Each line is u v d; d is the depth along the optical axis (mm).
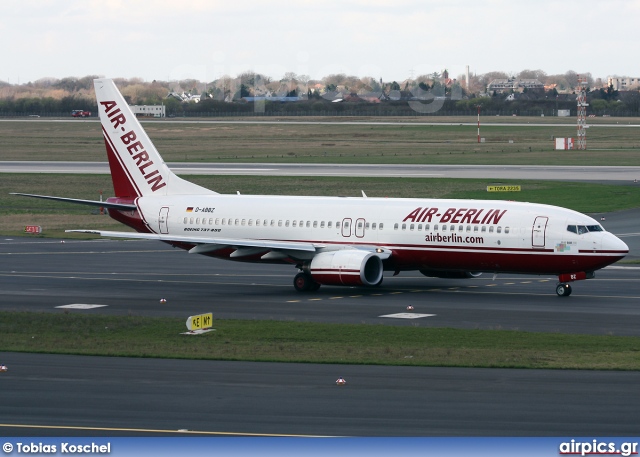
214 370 134125
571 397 116938
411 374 130875
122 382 126438
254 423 105812
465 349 149625
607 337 159625
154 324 176375
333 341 158250
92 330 170250
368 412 110188
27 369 135125
